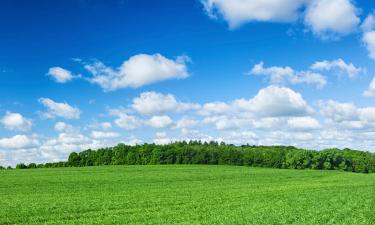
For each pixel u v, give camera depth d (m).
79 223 29.64
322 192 48.75
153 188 56.91
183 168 100.69
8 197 46.25
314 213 32.00
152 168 100.25
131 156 139.62
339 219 29.44
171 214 33.22
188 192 51.00
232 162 132.12
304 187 57.09
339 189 53.19
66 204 39.59
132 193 50.12
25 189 55.12
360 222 28.08
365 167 127.94
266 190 52.81
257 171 94.69
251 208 35.38
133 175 78.75
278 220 29.02
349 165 128.62
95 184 62.00
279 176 81.69
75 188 56.50
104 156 143.00
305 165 125.75
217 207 36.84
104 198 44.84
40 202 41.25
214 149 139.50
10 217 32.28
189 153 136.25
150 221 29.81
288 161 127.75
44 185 60.19
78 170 92.75
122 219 31.03
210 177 76.81
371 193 46.94
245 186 60.09
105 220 30.61
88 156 146.38
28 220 31.14
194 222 28.88
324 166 125.00
